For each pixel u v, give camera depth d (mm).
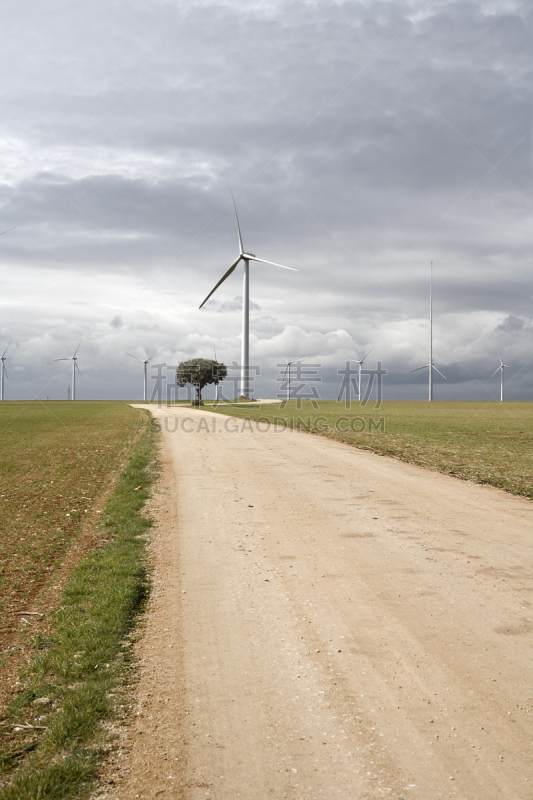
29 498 18609
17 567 11141
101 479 22250
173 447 31812
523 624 7586
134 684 6180
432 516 14367
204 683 6168
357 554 10992
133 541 12258
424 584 9219
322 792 4449
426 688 5977
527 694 5836
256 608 8312
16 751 5133
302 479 20344
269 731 5258
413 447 32250
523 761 4777
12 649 7383
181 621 7902
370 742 5066
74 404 139750
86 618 8125
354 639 7203
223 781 4605
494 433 43781
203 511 15172
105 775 4723
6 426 58438
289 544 11773
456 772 4648
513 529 12984
